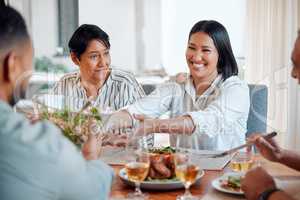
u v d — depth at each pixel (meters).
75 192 0.93
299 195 1.25
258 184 1.22
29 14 4.52
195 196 1.28
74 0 4.73
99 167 1.07
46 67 3.85
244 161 1.52
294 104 3.38
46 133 0.94
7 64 0.99
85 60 2.41
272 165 1.56
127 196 1.28
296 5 3.37
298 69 1.40
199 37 2.07
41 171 0.90
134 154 1.41
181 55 4.69
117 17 4.94
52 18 4.63
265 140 1.54
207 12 4.33
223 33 2.09
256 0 3.48
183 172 1.24
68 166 0.92
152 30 4.85
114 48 4.98
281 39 3.41
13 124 0.94
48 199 0.91
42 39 4.51
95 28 2.40
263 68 3.49
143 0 4.86
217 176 1.47
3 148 0.90
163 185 1.31
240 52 3.97
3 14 0.99
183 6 4.55
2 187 0.89
